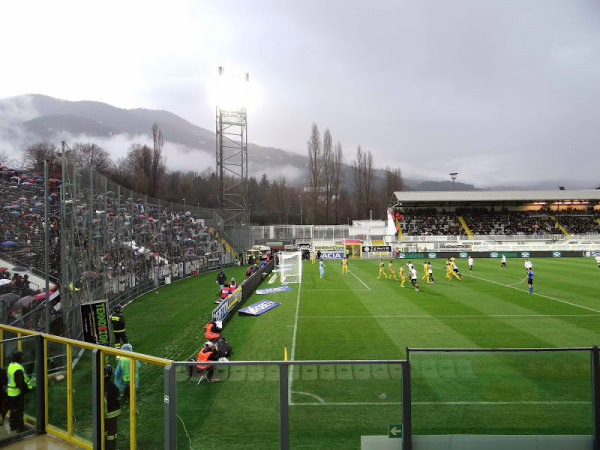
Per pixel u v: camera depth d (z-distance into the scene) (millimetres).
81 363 6156
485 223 63094
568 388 5371
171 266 31594
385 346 13125
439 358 5434
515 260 49062
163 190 73062
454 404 5367
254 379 5348
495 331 14984
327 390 5344
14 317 11695
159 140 67500
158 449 5336
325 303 21141
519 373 5414
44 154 48688
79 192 14516
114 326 13094
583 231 60500
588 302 20781
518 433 5324
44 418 6559
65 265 12734
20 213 16812
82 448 6051
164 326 16281
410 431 5262
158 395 5391
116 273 20094
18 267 14922
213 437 5238
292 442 5301
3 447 6090
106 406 5676
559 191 64438
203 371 5336
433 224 63156
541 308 19250
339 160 86250
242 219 53031
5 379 6418
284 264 30656
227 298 17312
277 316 17969
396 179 100938
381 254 56625
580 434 5316
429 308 19453
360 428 5297
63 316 12477
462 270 37625
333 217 86438
